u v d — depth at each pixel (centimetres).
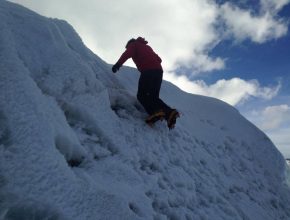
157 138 401
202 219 318
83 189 200
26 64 286
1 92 212
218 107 694
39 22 337
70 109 304
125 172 284
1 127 198
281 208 530
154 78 420
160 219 260
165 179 334
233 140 616
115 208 206
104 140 311
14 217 168
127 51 430
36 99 229
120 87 481
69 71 316
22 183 178
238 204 421
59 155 206
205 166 451
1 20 272
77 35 467
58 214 177
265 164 623
